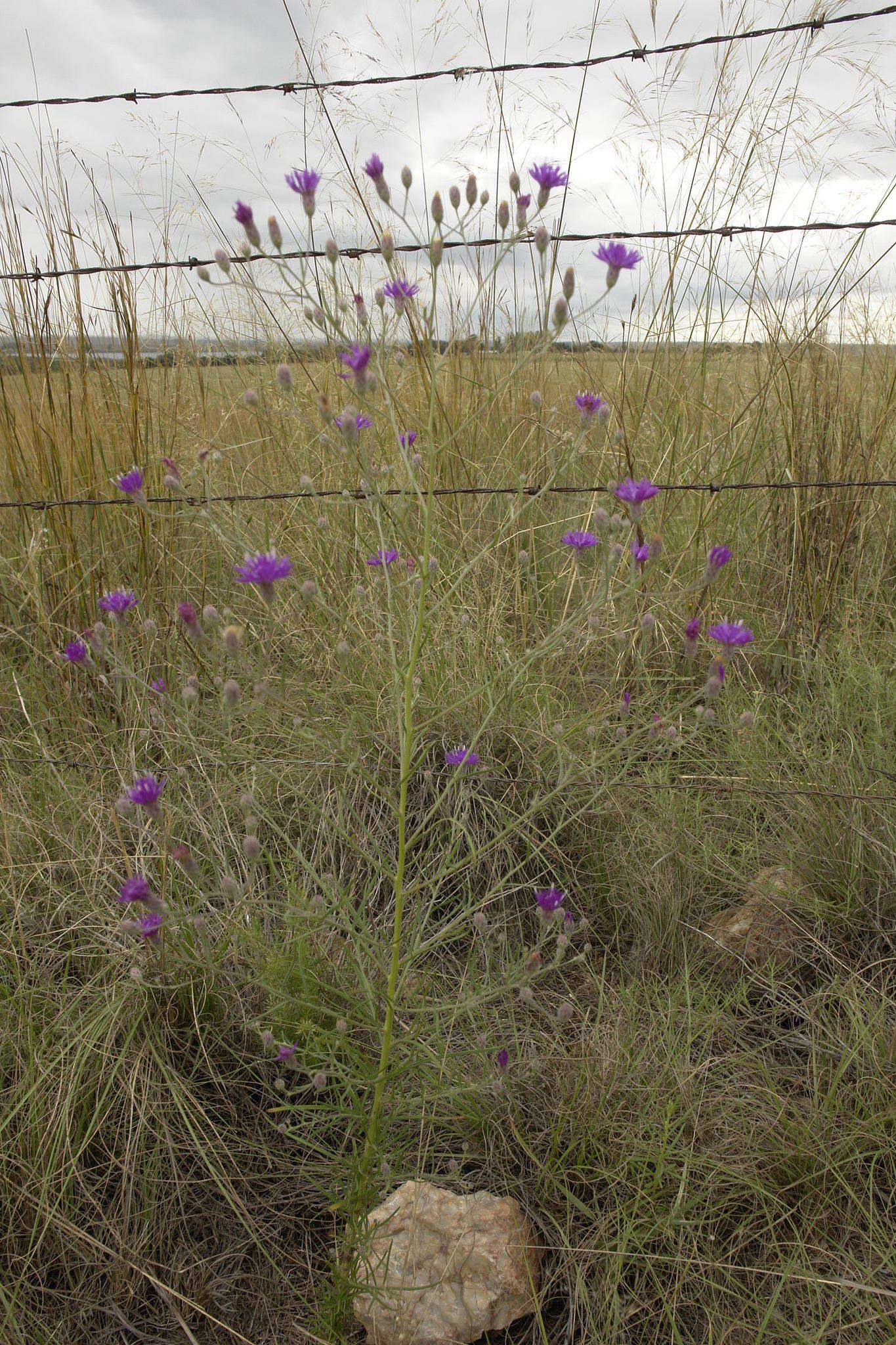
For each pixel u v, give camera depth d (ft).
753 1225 1.38
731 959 1.84
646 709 2.44
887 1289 1.28
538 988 1.82
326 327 1.41
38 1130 1.48
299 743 2.24
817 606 2.72
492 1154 1.51
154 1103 1.54
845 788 2.08
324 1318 1.25
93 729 2.44
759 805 2.18
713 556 1.58
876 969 1.79
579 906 2.02
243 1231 1.43
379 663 2.30
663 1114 1.49
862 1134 1.41
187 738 2.04
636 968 1.85
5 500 2.98
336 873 2.04
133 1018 1.65
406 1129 1.56
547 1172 1.44
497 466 3.04
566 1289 1.35
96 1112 1.47
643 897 1.97
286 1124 1.48
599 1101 1.54
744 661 2.71
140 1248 1.38
